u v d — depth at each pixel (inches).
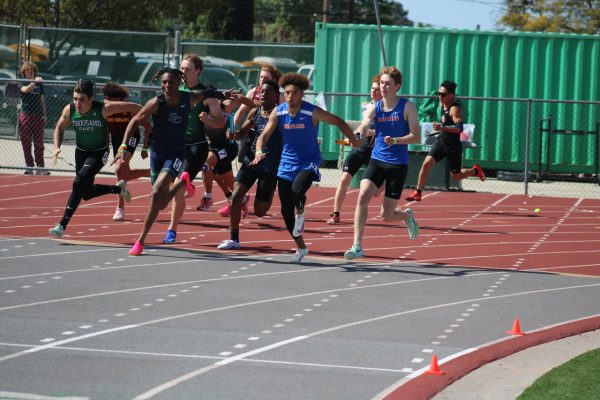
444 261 613.9
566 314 469.1
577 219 845.8
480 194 1023.6
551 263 619.5
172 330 418.6
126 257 587.2
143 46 1651.1
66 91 1416.1
